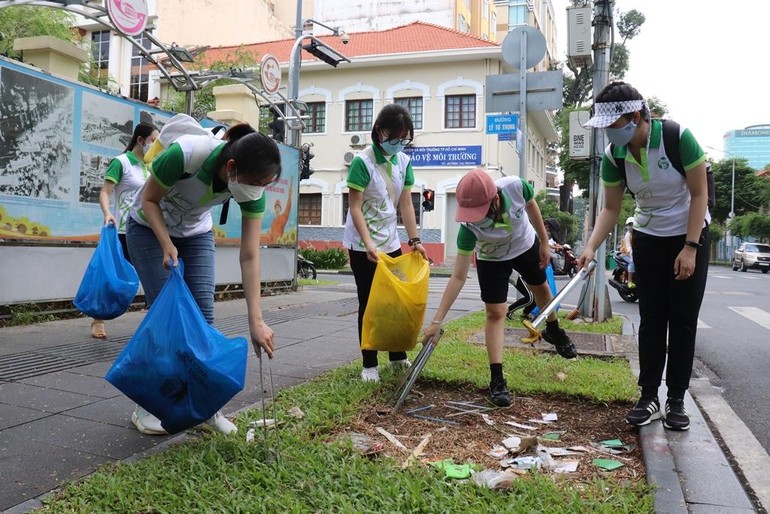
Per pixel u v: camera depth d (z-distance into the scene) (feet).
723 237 190.70
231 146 8.94
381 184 13.85
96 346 17.28
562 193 108.27
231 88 37.40
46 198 21.83
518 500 7.64
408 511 7.39
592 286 25.00
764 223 146.41
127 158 17.53
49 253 21.94
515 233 12.35
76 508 7.38
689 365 11.07
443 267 79.46
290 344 18.54
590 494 7.89
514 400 12.61
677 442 10.14
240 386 9.11
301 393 12.41
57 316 22.43
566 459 9.50
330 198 86.94
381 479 8.18
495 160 80.79
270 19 120.06
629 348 18.67
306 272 50.75
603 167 11.85
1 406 11.43
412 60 82.12
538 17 156.87
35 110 21.35
